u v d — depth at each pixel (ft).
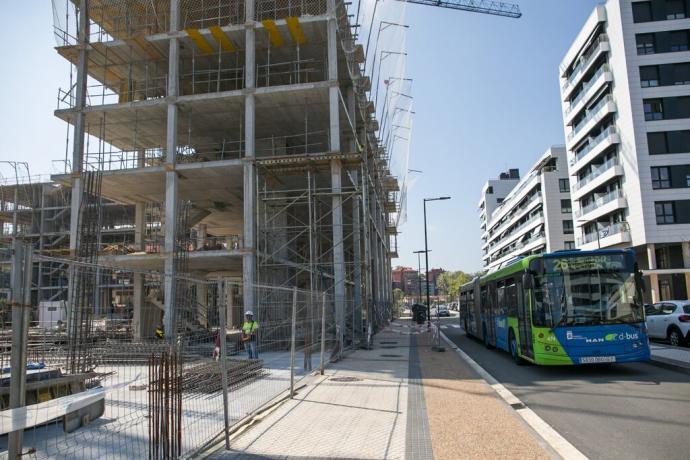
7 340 12.54
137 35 96.99
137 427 20.74
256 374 32.60
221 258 92.84
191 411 24.30
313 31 95.04
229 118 102.01
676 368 41.98
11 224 181.16
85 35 96.89
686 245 140.97
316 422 25.49
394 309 250.16
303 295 43.83
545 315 40.42
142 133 111.14
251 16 93.20
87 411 20.13
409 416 26.68
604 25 163.43
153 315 23.31
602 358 39.11
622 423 24.90
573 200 198.39
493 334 63.36
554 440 22.11
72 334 20.54
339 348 61.77
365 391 34.78
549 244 242.37
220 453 20.26
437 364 51.03
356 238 100.53
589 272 40.60
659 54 149.28
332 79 88.89
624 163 153.48
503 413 27.14
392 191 209.87
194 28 98.43
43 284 17.93
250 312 37.52
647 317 67.10
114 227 192.24
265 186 92.22
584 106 180.86
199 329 25.59
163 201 116.67
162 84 111.34
